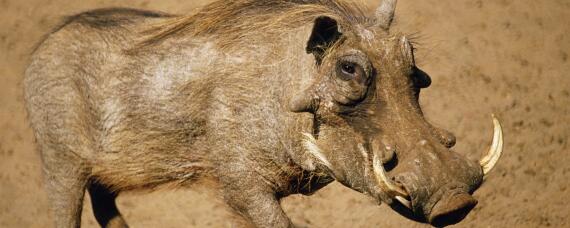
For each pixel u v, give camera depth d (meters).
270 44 10.59
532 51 16.34
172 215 14.95
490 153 9.24
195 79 11.04
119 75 11.55
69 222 12.40
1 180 16.19
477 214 14.77
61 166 12.21
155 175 11.74
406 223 14.63
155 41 11.45
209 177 11.44
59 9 18.11
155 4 17.27
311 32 9.70
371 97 9.41
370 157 9.38
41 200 15.83
